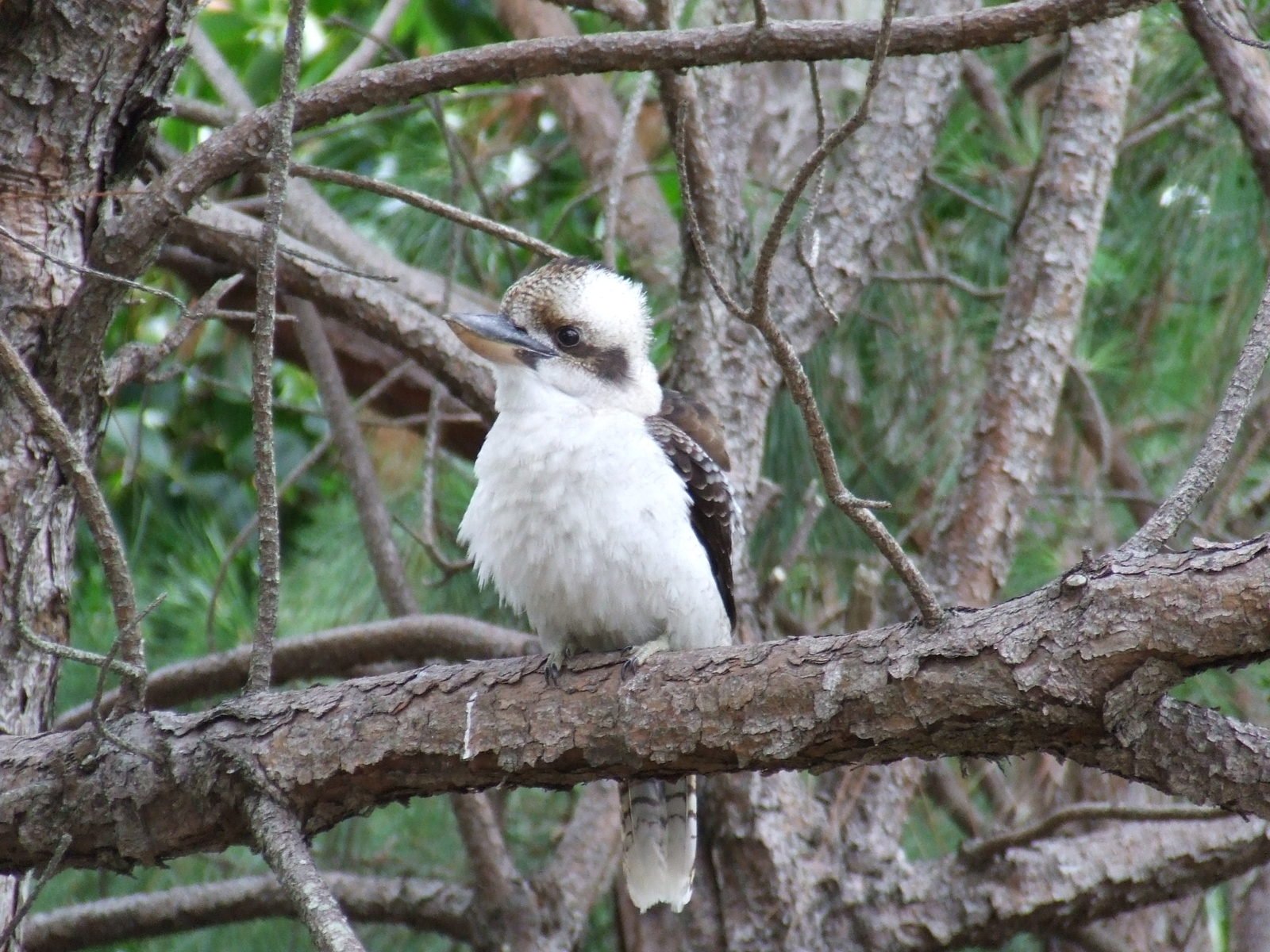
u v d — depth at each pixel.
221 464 13.67
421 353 9.28
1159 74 10.98
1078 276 9.80
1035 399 9.65
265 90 13.30
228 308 11.43
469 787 5.75
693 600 7.08
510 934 9.30
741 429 9.05
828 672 5.22
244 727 5.78
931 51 6.34
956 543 9.52
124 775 5.77
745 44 6.41
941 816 11.05
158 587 11.77
